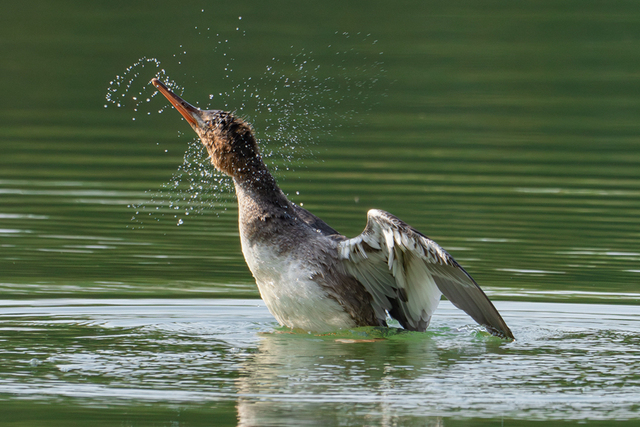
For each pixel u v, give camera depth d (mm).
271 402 8773
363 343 10945
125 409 8578
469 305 10828
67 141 22984
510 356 10375
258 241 11133
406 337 11242
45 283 13453
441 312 12727
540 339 11094
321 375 9594
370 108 26453
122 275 13953
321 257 11000
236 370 9750
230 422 8281
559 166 21219
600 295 13047
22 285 13320
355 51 30953
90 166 20828
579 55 31797
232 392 9039
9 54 30531
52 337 10922
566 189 19453
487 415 8508
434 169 20922
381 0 37406
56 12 35469
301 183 19703
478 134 23984
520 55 31641
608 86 28578
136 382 9297
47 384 9203
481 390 9180
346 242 10906
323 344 10844
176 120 25750
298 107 26141
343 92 27484
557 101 27141
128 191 19125
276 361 10078
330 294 10977
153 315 12047
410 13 35938
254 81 28047
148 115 26062
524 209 17984
